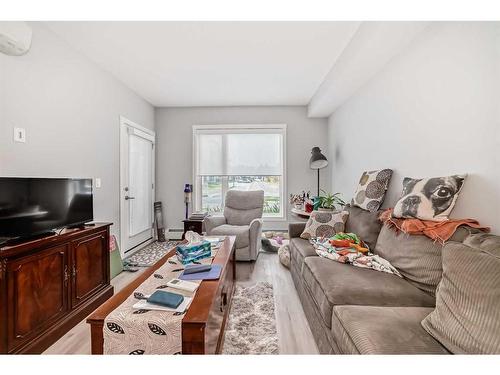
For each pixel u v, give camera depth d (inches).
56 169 92.8
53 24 86.9
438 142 71.5
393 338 40.1
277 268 126.3
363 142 121.6
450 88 66.7
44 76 87.4
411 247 64.2
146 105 171.5
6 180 64.1
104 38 96.3
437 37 71.4
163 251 156.4
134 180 154.2
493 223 54.9
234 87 148.8
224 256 81.4
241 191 161.3
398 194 91.6
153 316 46.5
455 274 41.5
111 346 45.8
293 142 183.5
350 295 56.0
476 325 35.3
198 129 184.5
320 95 146.3
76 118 103.7
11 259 59.3
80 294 82.2
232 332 71.8
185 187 178.5
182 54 109.7
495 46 54.0
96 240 90.8
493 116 54.6
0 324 57.1
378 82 105.8
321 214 109.7
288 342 67.8
